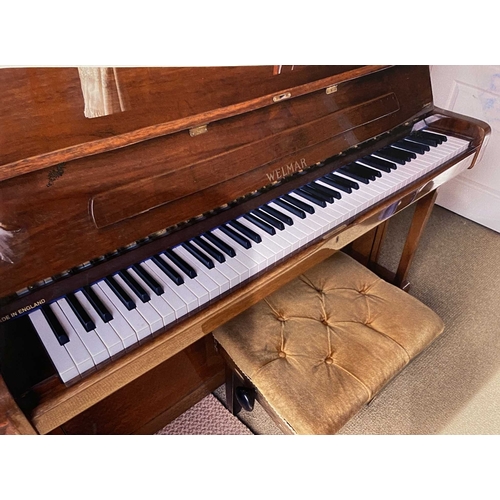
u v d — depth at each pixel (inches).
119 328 29.0
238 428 53.3
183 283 32.8
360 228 43.9
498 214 88.1
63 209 28.7
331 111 44.8
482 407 56.7
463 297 73.7
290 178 42.9
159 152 32.7
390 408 56.3
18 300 28.4
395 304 45.9
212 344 51.2
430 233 89.5
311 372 38.6
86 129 28.5
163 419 52.3
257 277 35.5
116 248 31.5
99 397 28.7
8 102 25.5
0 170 25.6
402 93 52.7
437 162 50.9
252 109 36.9
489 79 76.3
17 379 26.5
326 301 46.3
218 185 36.5
